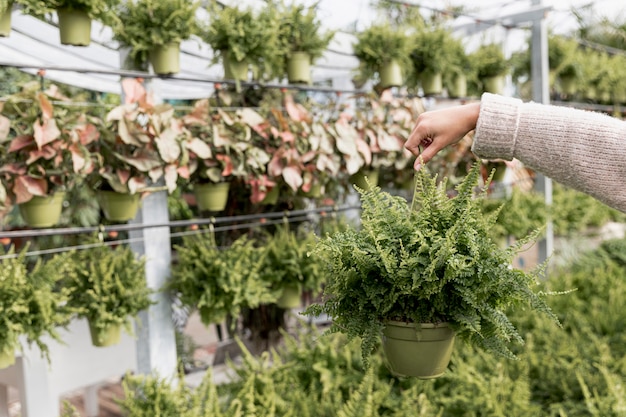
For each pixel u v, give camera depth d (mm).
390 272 1096
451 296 1146
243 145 2398
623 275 3811
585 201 4301
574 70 4527
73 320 2482
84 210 3146
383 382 2242
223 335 4227
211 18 2420
